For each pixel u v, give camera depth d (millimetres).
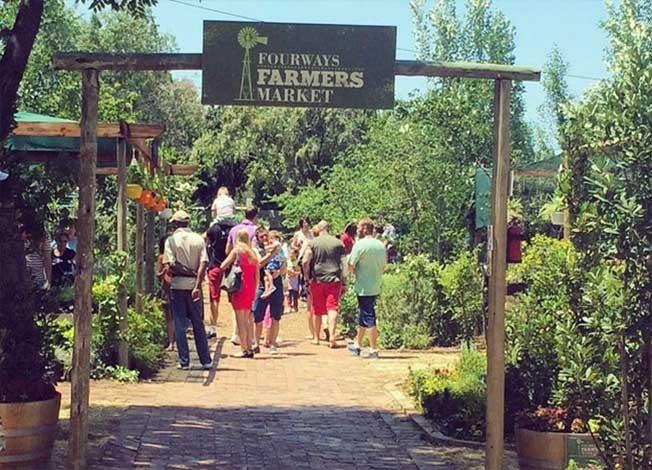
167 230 19531
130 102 25375
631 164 6371
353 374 13695
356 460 8664
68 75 22734
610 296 6500
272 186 42344
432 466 8445
